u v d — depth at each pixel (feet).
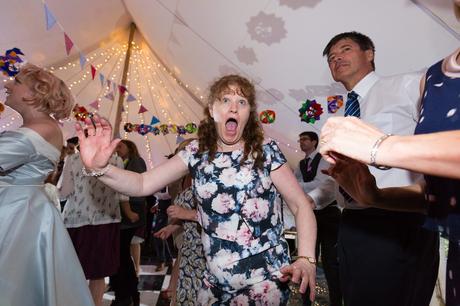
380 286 4.29
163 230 7.20
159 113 20.59
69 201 7.54
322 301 8.92
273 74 10.37
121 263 8.44
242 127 3.71
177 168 3.88
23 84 5.37
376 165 1.68
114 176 3.45
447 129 1.93
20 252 4.68
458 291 2.00
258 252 3.50
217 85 3.85
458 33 6.32
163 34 13.24
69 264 5.12
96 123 3.43
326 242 8.48
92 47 16.10
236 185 3.57
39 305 4.69
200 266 5.84
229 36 10.08
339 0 7.20
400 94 4.62
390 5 6.66
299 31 8.46
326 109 10.38
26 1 10.44
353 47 5.13
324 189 6.57
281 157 3.71
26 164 5.18
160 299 9.12
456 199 1.94
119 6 14.84
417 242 4.20
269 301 3.44
